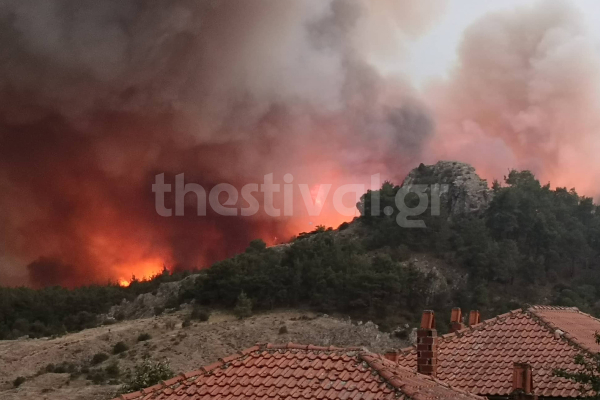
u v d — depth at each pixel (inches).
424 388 761.0
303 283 3838.6
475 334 1210.6
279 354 831.1
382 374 753.0
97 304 4352.9
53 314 4244.6
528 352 1128.8
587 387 1003.3
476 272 4047.7
